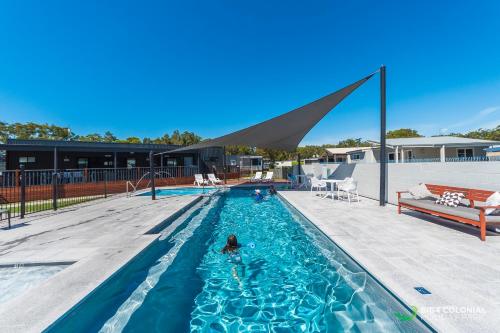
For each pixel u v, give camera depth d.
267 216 7.14
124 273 3.12
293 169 17.83
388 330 2.15
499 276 2.56
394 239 3.88
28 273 3.18
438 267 2.80
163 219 5.82
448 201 4.66
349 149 27.91
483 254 3.17
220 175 19.78
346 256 3.41
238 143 13.36
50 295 2.34
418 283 2.43
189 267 3.69
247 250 4.35
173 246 4.63
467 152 17.05
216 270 3.60
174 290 3.03
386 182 7.57
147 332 2.25
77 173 12.98
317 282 3.12
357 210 6.38
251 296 2.88
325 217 5.58
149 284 3.20
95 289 2.48
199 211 7.94
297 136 13.31
